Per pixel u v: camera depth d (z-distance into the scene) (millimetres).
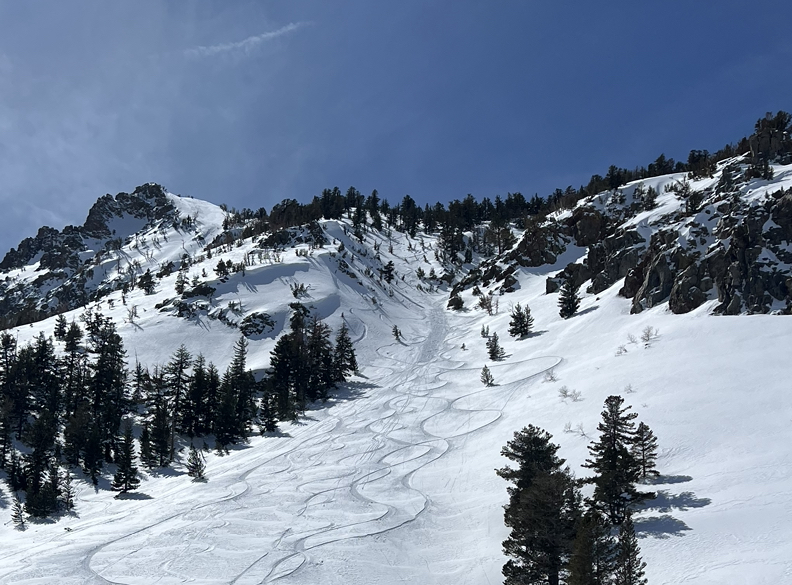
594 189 187500
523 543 28109
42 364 93938
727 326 64250
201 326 131625
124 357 115562
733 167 106000
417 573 36500
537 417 61094
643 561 28391
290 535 44125
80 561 42250
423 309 166750
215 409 84812
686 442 42938
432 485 51812
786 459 36125
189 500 55625
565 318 101438
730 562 25594
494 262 170125
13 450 75375
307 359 99125
